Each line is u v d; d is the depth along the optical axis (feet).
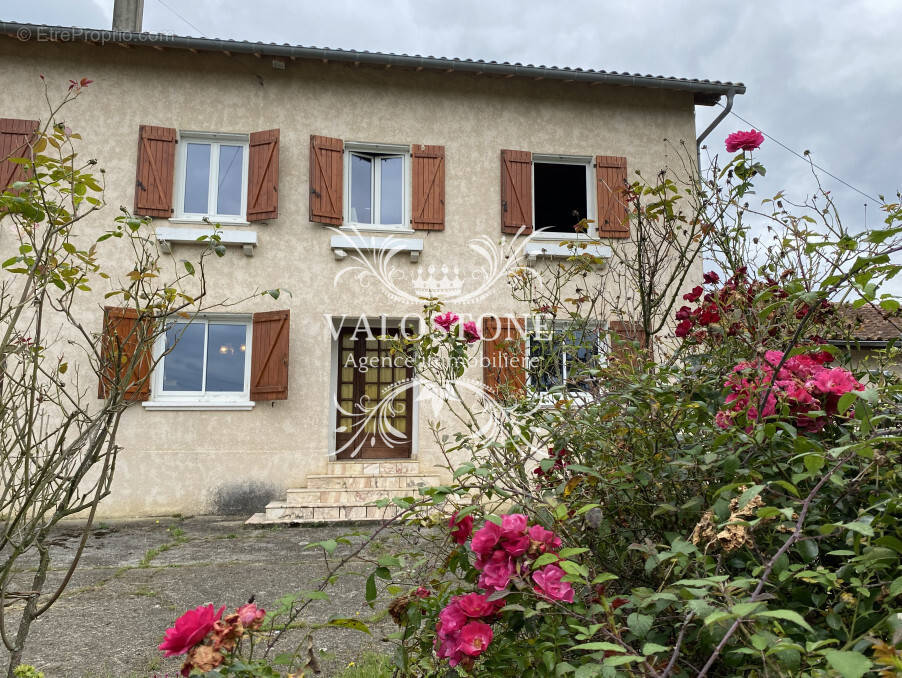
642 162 28.17
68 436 22.22
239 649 3.95
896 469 4.07
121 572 15.11
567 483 5.88
